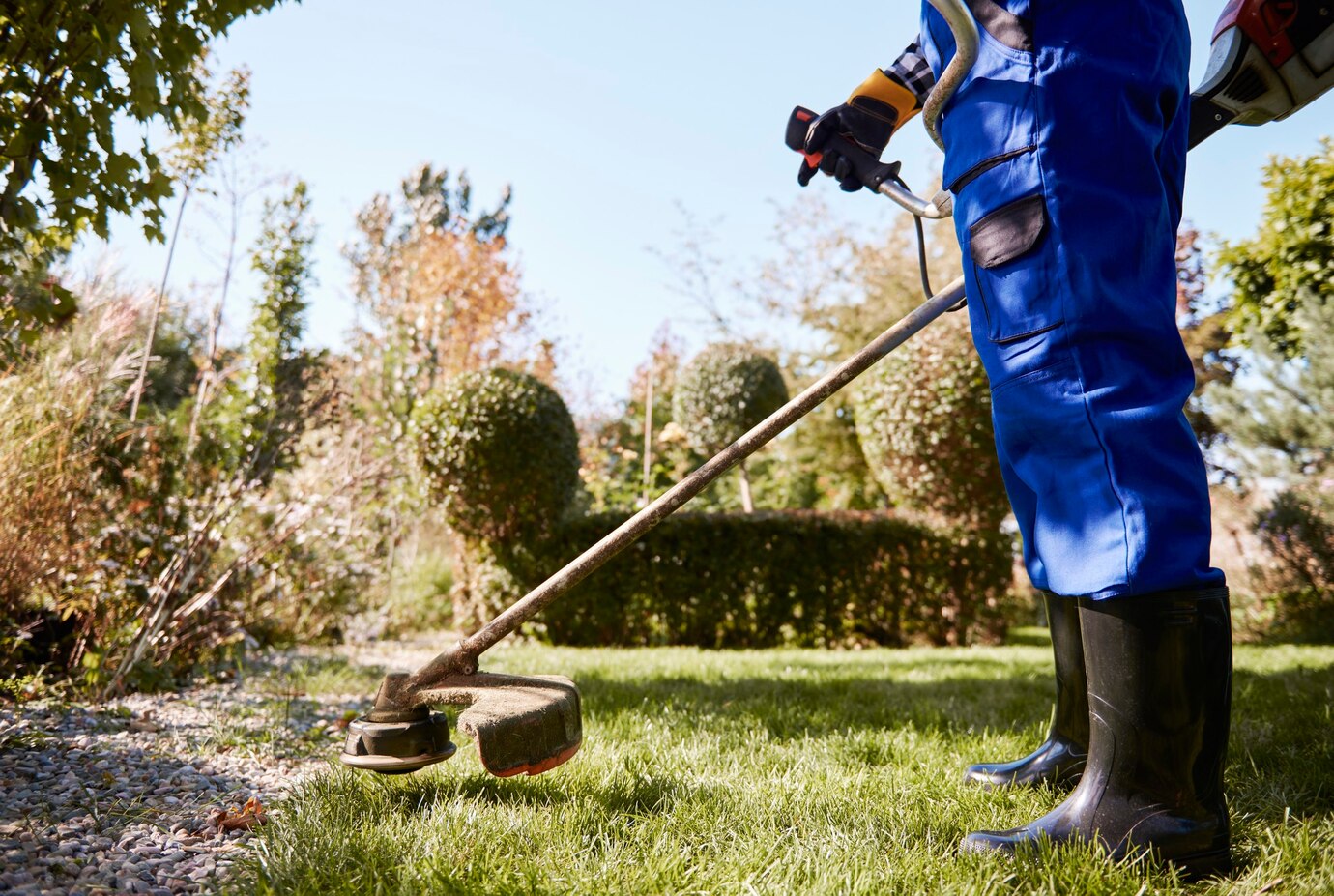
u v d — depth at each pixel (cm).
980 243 158
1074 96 151
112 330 411
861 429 841
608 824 170
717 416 1026
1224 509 841
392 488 750
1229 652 147
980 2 162
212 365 489
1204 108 198
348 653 553
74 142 242
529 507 727
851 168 193
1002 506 794
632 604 736
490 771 157
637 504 972
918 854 152
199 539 379
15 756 231
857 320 1244
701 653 608
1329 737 240
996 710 316
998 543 784
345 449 562
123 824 184
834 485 1214
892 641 768
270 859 149
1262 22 189
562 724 169
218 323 508
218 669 419
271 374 472
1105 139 150
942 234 1239
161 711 312
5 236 238
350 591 636
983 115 159
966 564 775
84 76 236
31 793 201
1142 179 151
